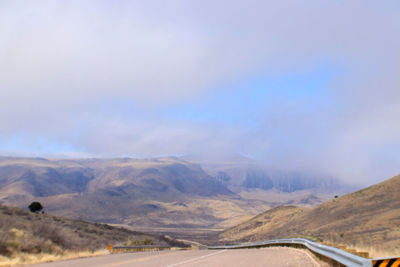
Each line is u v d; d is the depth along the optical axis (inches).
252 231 6545.3
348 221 3440.0
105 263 709.9
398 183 3937.0
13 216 1963.6
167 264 645.9
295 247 1322.6
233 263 650.2
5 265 748.0
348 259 403.2
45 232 1423.5
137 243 2074.3
